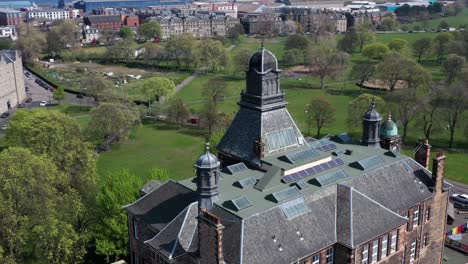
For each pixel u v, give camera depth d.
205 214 61.94
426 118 173.12
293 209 70.38
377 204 75.31
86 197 104.06
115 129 168.75
